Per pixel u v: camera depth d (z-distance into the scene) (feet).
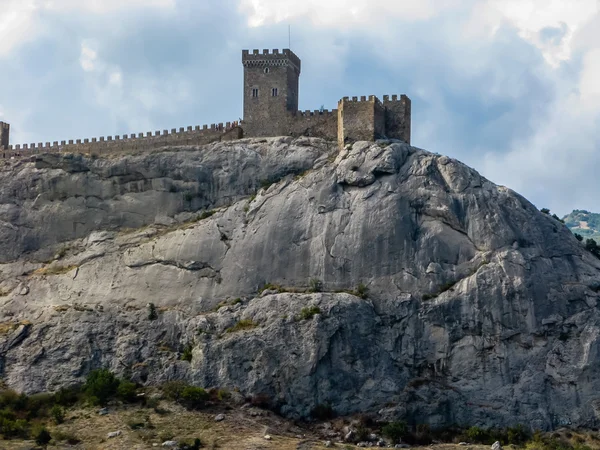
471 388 556.51
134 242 648.79
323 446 494.18
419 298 583.99
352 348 558.56
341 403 545.03
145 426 511.81
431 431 536.01
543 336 571.28
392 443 517.14
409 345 571.69
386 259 596.70
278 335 561.84
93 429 510.58
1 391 564.71
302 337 558.15
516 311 573.33
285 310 572.92
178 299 607.78
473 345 567.59
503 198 618.85
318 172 635.25
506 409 548.31
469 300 577.02
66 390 556.92
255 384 548.72
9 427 509.76
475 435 529.04
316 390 545.85
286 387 547.08
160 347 582.35
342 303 570.05
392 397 549.13
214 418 522.88
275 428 521.24
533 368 560.61
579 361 559.38
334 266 599.57
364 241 601.62
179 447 481.05
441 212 608.60
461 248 599.57
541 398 551.18
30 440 496.64
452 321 574.15
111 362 579.07
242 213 636.89
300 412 540.93
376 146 635.66
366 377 554.05
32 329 600.80
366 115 653.71
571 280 594.65
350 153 636.89
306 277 601.62
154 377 564.71
